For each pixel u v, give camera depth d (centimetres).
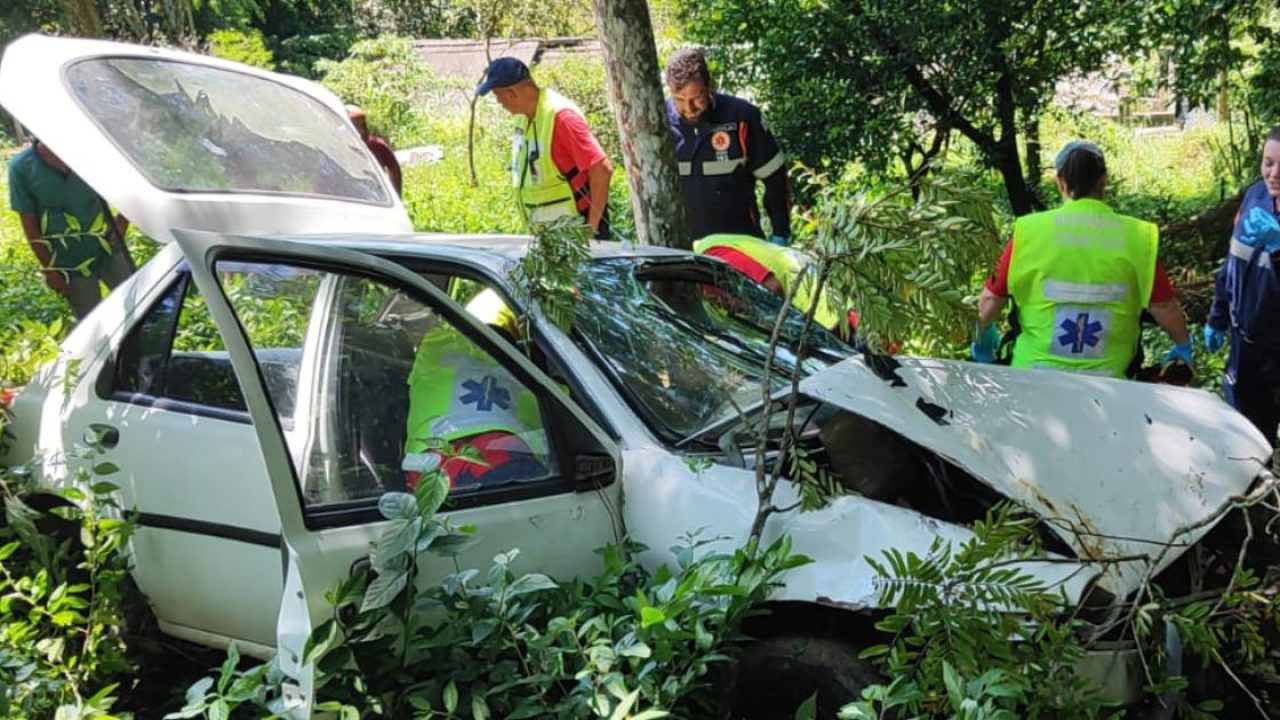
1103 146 1470
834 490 301
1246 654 293
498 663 282
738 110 660
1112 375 437
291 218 441
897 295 302
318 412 314
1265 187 511
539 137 645
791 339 402
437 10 3844
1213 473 333
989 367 362
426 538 267
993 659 265
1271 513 337
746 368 373
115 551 338
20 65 418
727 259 483
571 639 279
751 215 682
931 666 264
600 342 351
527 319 346
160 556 334
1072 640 267
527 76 639
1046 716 269
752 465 319
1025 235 440
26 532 346
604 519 313
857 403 317
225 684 271
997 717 244
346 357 326
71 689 308
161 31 2155
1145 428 343
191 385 343
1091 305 432
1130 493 314
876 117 978
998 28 958
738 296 420
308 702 256
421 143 2273
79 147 402
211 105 456
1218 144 1352
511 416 315
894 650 264
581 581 295
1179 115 1058
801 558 279
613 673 263
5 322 554
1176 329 444
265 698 277
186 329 354
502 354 313
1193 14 930
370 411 319
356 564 271
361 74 2408
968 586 266
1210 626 278
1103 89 1153
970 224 303
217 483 320
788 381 371
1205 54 952
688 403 346
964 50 969
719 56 1015
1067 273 432
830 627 300
